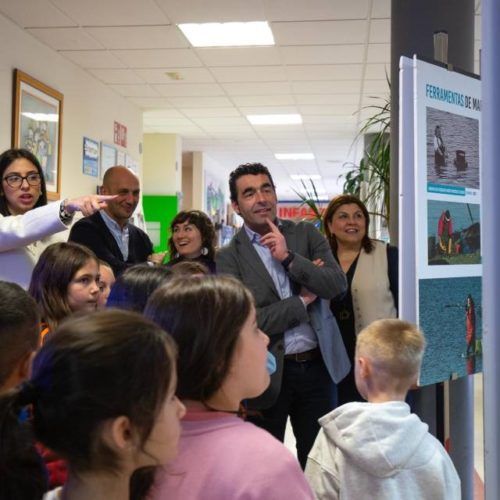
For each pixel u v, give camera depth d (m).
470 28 2.44
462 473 2.23
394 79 2.60
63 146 5.27
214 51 5.11
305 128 8.53
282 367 2.12
